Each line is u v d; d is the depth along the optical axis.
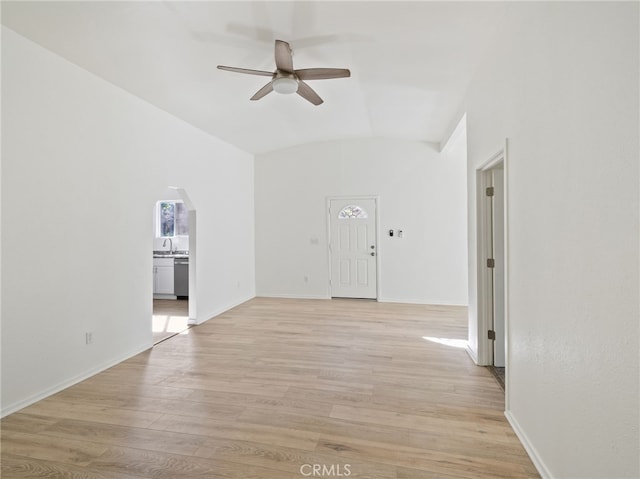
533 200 1.95
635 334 1.14
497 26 2.55
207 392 2.73
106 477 1.79
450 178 5.91
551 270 1.74
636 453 1.14
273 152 6.55
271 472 1.82
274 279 6.59
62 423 2.30
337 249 6.36
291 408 2.47
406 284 6.08
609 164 1.27
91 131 3.12
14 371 2.48
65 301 2.87
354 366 3.23
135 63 3.04
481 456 1.94
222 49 2.92
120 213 3.46
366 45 2.90
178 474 1.81
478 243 3.23
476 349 3.28
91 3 2.26
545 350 1.80
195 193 4.74
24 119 2.55
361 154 6.20
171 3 2.30
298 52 3.01
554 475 1.69
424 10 2.41
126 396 2.67
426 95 3.99
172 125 4.29
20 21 2.39
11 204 2.46
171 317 5.16
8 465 1.88
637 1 1.11
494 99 2.67
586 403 1.43
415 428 2.21
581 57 1.45
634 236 1.14
